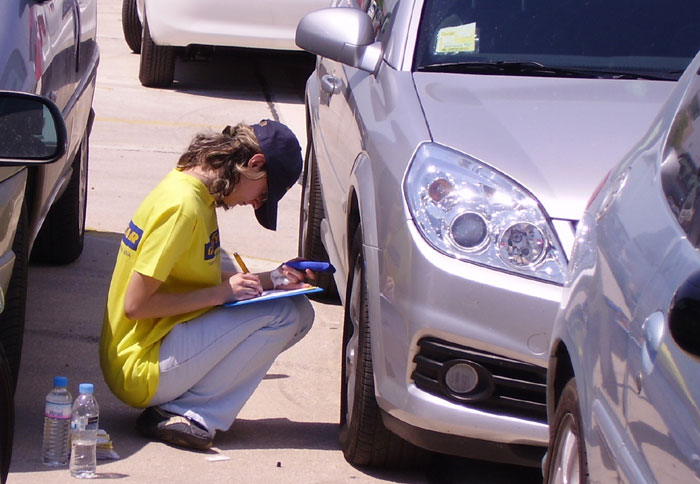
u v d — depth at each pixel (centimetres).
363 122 485
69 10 561
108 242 740
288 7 1139
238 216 825
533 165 400
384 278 413
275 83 1289
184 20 1134
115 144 965
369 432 436
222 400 460
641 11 509
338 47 517
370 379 430
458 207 395
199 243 445
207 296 447
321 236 635
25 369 529
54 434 430
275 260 734
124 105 1113
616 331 280
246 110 1134
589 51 495
